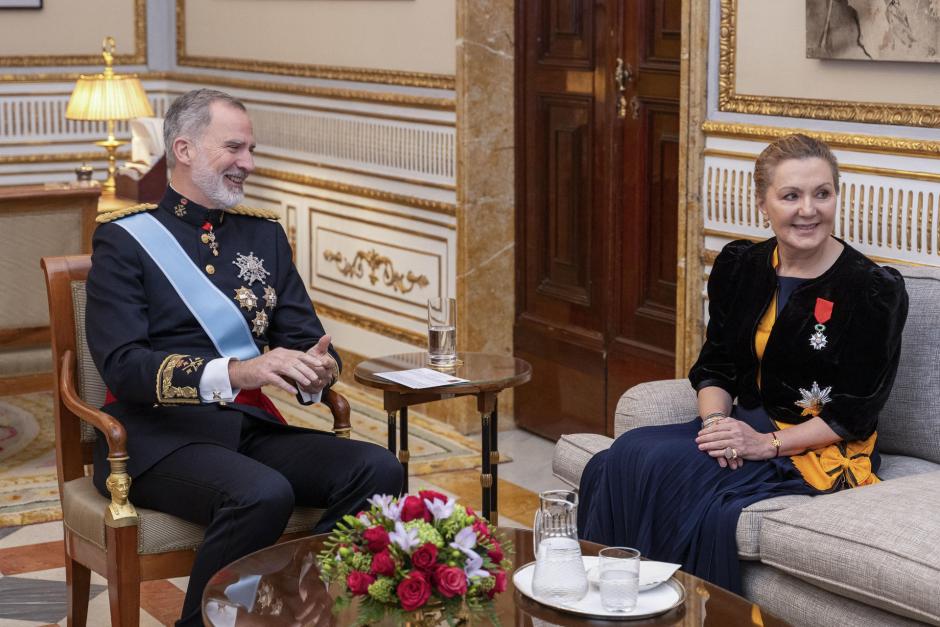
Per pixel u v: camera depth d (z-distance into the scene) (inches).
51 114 268.5
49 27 266.1
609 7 172.1
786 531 100.0
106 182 243.6
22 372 163.2
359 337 218.8
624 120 172.6
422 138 197.2
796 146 114.1
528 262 191.6
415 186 199.8
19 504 157.9
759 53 140.6
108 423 105.5
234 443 110.9
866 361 111.7
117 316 110.5
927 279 118.9
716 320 122.5
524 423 195.8
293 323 119.6
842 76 132.1
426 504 79.5
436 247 196.9
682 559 108.1
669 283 167.9
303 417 198.7
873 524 95.9
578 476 123.6
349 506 107.3
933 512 96.2
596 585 85.6
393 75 201.8
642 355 172.4
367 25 209.3
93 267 113.3
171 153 116.6
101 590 133.4
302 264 233.8
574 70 178.9
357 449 110.4
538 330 190.4
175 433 110.1
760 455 111.8
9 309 161.3
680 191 150.3
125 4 271.9
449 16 188.7
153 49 275.3
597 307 179.9
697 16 145.4
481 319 191.8
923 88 124.5
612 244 175.9
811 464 111.4
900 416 117.7
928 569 89.6
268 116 238.8
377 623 78.4
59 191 160.9
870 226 131.0
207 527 105.8
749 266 120.1
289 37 231.9
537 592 82.6
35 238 161.3
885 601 92.1
